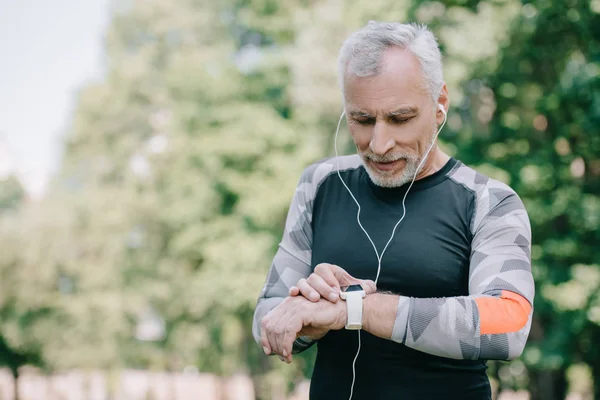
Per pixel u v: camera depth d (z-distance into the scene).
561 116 10.36
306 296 1.41
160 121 19.00
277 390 19.44
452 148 10.71
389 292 1.46
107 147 19.45
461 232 1.54
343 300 1.40
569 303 9.31
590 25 9.48
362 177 1.65
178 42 19.00
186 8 18.61
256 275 14.32
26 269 20.33
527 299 1.42
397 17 10.73
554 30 9.80
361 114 1.44
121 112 19.17
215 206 15.42
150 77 19.16
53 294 21.09
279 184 13.66
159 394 28.08
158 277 18.09
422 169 1.56
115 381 22.33
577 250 9.94
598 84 9.29
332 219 1.65
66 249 19.67
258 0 15.41
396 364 1.50
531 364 10.08
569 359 9.94
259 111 14.80
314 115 12.76
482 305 1.37
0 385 30.38
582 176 10.70
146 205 17.44
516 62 10.22
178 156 15.62
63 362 20.59
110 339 19.61
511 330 1.37
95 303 18.36
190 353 19.25
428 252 1.52
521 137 10.80
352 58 1.44
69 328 20.89
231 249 14.45
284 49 15.05
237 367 19.38
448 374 1.50
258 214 13.67
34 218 19.86
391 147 1.44
